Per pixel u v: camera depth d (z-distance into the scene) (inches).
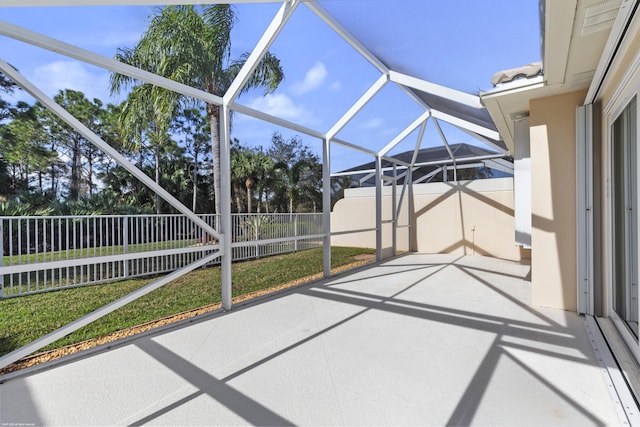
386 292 169.5
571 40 90.8
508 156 296.8
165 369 87.4
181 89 120.8
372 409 68.7
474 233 309.7
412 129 249.9
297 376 82.8
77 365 90.0
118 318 137.9
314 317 129.6
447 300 153.1
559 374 81.4
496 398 71.6
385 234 369.4
